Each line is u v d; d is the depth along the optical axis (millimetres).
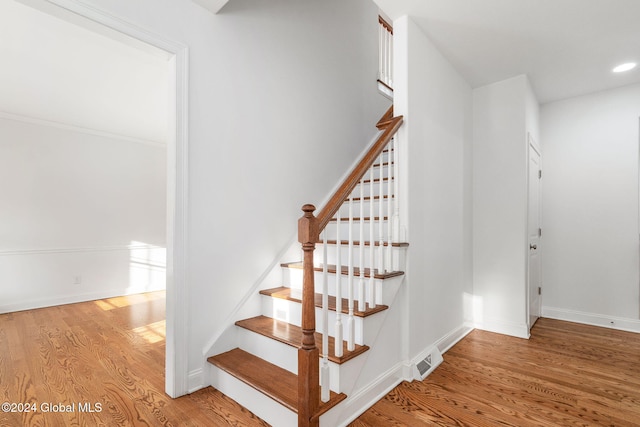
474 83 3332
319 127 3016
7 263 3902
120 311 3906
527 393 2000
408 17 2305
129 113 3986
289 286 2537
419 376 2174
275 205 2559
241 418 1715
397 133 2275
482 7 2191
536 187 3572
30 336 3004
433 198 2600
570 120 3670
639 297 3236
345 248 2611
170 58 1949
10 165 3951
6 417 1733
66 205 4359
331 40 3213
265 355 2021
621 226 3348
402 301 2207
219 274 2152
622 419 1731
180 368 1927
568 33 2479
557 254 3701
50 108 3812
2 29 2268
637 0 2094
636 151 3297
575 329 3293
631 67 2994
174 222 1901
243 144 2318
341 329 1666
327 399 1568
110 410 1788
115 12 1651
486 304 3285
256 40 2439
